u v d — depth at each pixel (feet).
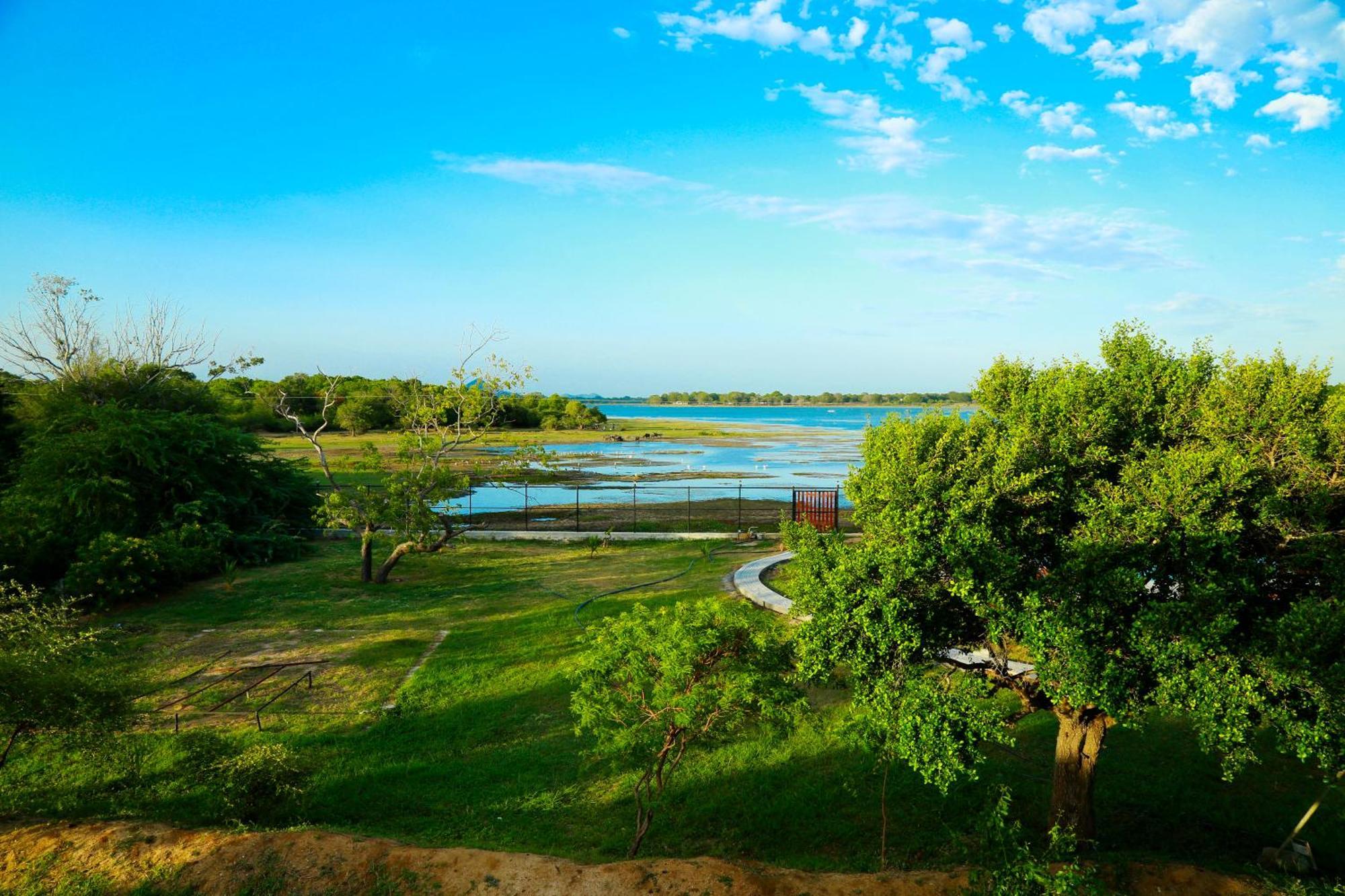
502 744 47.11
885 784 34.50
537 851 34.94
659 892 29.07
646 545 113.70
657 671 33.27
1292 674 25.32
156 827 33.73
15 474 103.50
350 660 61.87
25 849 31.94
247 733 47.57
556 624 69.56
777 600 72.49
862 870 33.47
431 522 87.97
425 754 45.93
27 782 41.22
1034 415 32.40
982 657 53.36
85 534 85.10
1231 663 26.37
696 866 30.50
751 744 45.93
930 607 31.60
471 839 36.11
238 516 104.63
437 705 52.80
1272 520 27.40
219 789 37.50
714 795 40.78
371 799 40.22
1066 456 30.96
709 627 32.17
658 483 198.08
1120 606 28.12
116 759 41.32
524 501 166.61
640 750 33.71
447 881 29.68
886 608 29.86
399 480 88.43
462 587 87.30
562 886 29.37
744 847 36.14
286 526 115.24
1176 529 27.45
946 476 31.14
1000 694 50.39
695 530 124.88
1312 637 24.94
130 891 29.30
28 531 81.46
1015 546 30.86
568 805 39.96
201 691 54.75
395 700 53.52
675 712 31.50
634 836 36.50
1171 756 43.39
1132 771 41.96
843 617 30.86
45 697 35.78
